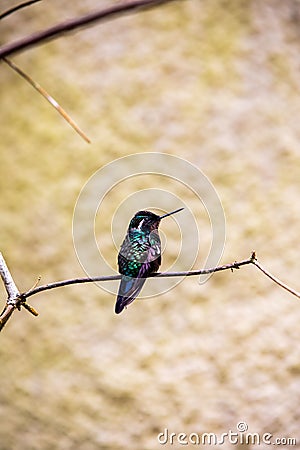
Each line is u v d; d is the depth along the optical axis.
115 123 7.81
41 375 7.33
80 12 7.80
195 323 7.34
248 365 7.27
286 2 8.23
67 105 7.87
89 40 7.94
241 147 7.79
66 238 7.54
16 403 7.28
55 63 7.92
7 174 7.73
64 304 7.42
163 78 7.92
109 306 7.39
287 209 7.63
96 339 7.36
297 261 7.48
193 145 7.75
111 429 7.16
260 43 8.11
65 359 7.34
